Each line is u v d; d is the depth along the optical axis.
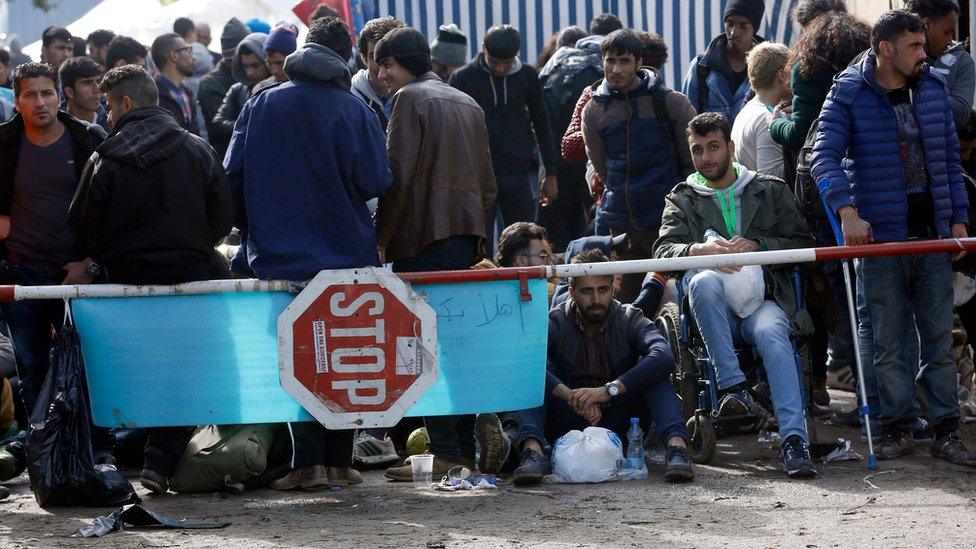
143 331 7.43
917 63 7.82
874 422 8.55
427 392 7.57
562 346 8.21
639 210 10.04
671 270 7.73
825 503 7.09
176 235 7.30
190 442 7.82
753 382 8.46
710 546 6.18
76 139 7.96
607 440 7.85
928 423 8.76
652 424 8.35
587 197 12.89
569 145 11.20
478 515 6.93
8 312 7.89
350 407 7.36
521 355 7.61
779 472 7.93
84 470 7.30
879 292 8.05
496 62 12.09
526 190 12.34
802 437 7.80
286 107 7.34
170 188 7.27
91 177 7.24
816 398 9.80
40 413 7.30
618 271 7.63
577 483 7.78
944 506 6.95
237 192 7.51
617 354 8.18
